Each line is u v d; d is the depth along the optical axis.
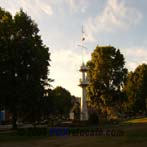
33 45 49.16
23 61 48.41
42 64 49.25
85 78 71.19
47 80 51.03
